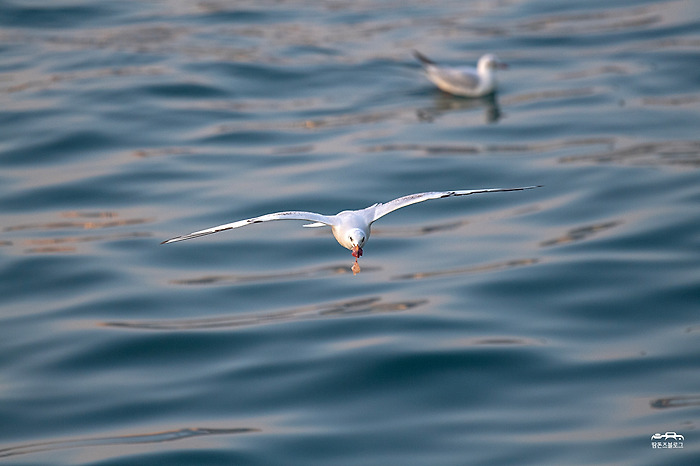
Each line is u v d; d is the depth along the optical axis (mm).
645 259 19453
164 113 28156
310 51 34156
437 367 16031
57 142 26047
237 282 19453
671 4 38656
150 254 20531
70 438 14711
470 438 14266
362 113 28953
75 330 17672
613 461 13609
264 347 16953
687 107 28359
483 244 20828
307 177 24047
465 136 26922
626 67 32250
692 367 15906
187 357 16797
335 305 18391
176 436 14586
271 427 14727
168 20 37375
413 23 37844
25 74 31312
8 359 16844
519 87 31469
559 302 18125
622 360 16109
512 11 39219
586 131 27000
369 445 14211
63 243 20969
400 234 21625
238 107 29109
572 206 22391
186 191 23375
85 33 35594
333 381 15859
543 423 14609
